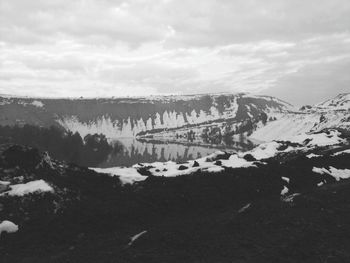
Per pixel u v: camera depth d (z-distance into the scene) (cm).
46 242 3048
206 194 4369
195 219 3719
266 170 5431
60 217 3428
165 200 4122
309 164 6078
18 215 3341
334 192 4500
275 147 9112
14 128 14500
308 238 3048
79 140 14800
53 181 4094
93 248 2912
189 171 5862
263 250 2805
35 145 12338
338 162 6512
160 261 2612
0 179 3872
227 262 2592
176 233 3180
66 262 2630
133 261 2608
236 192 4572
